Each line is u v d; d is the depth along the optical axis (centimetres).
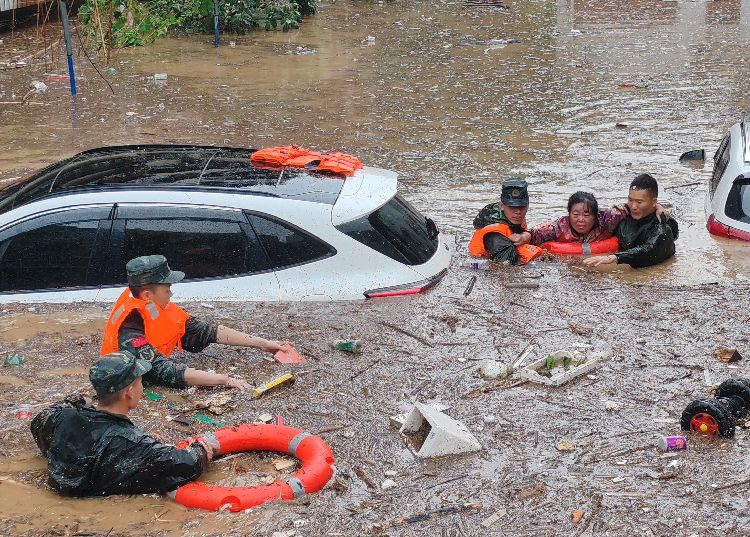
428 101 1864
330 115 1738
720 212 1102
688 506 562
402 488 582
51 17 2727
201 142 1534
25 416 654
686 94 1933
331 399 692
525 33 2767
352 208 877
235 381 702
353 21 2964
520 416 671
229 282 863
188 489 566
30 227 857
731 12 3177
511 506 564
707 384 714
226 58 2291
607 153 1494
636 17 3089
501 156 1476
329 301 866
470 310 857
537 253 1005
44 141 1525
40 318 823
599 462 611
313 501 566
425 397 697
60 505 561
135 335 695
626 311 862
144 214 859
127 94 1888
